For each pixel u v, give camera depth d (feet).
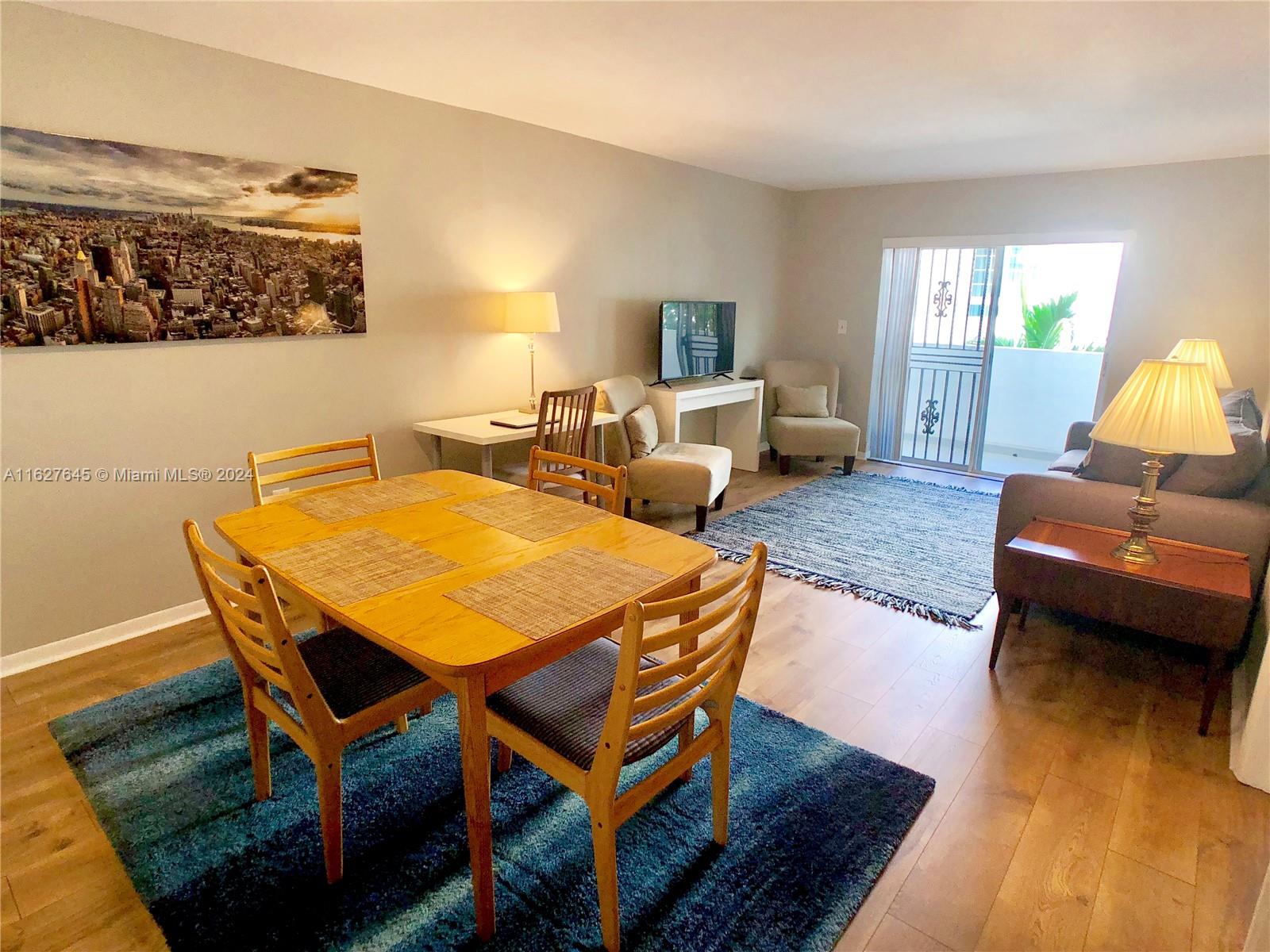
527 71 9.62
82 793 6.32
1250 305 14.52
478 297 12.46
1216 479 8.37
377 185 10.73
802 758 6.87
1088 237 16.01
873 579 11.26
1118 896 5.29
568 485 7.89
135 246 8.47
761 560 4.93
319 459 10.70
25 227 7.70
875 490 16.69
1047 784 6.57
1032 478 9.32
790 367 19.51
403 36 8.38
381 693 5.39
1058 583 8.00
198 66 8.70
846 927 5.01
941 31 8.05
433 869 5.50
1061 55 8.75
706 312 16.88
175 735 7.15
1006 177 16.80
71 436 8.36
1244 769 6.54
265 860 5.57
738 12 7.55
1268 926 3.71
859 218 19.12
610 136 13.60
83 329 8.25
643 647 4.11
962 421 19.49
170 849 5.67
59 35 7.66
